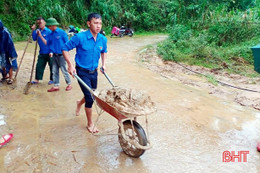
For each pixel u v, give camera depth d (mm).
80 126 4059
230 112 4980
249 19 12148
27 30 14602
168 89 6289
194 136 3922
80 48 3547
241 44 11273
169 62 10023
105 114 4547
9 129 3877
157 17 23984
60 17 17281
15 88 5789
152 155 3354
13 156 3189
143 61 9812
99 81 6711
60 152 3314
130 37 18609
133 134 3121
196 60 10047
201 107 5160
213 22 13375
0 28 5500
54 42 5273
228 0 21469
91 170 2982
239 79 7887
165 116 4602
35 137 3660
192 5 18547
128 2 23156
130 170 3016
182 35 12578
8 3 15125
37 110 4625
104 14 20359
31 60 8789
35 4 15961
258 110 5176
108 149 3430
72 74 3387
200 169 3104
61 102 5047
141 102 2895
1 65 5730
